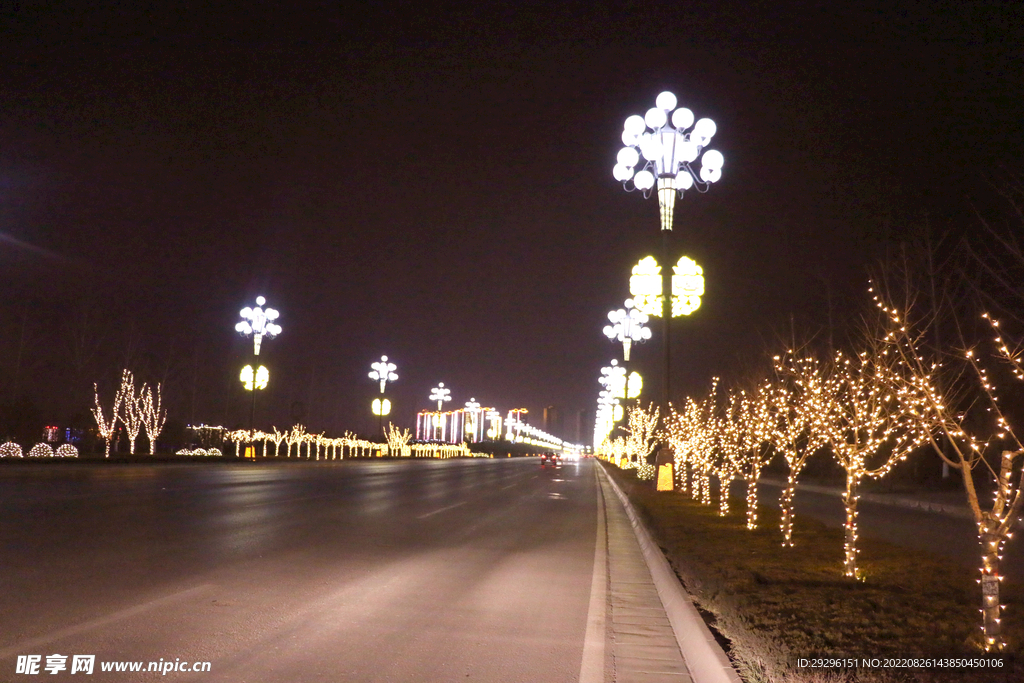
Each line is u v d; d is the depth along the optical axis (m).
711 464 24.64
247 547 14.30
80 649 7.29
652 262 27.44
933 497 32.50
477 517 23.05
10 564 11.32
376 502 26.80
